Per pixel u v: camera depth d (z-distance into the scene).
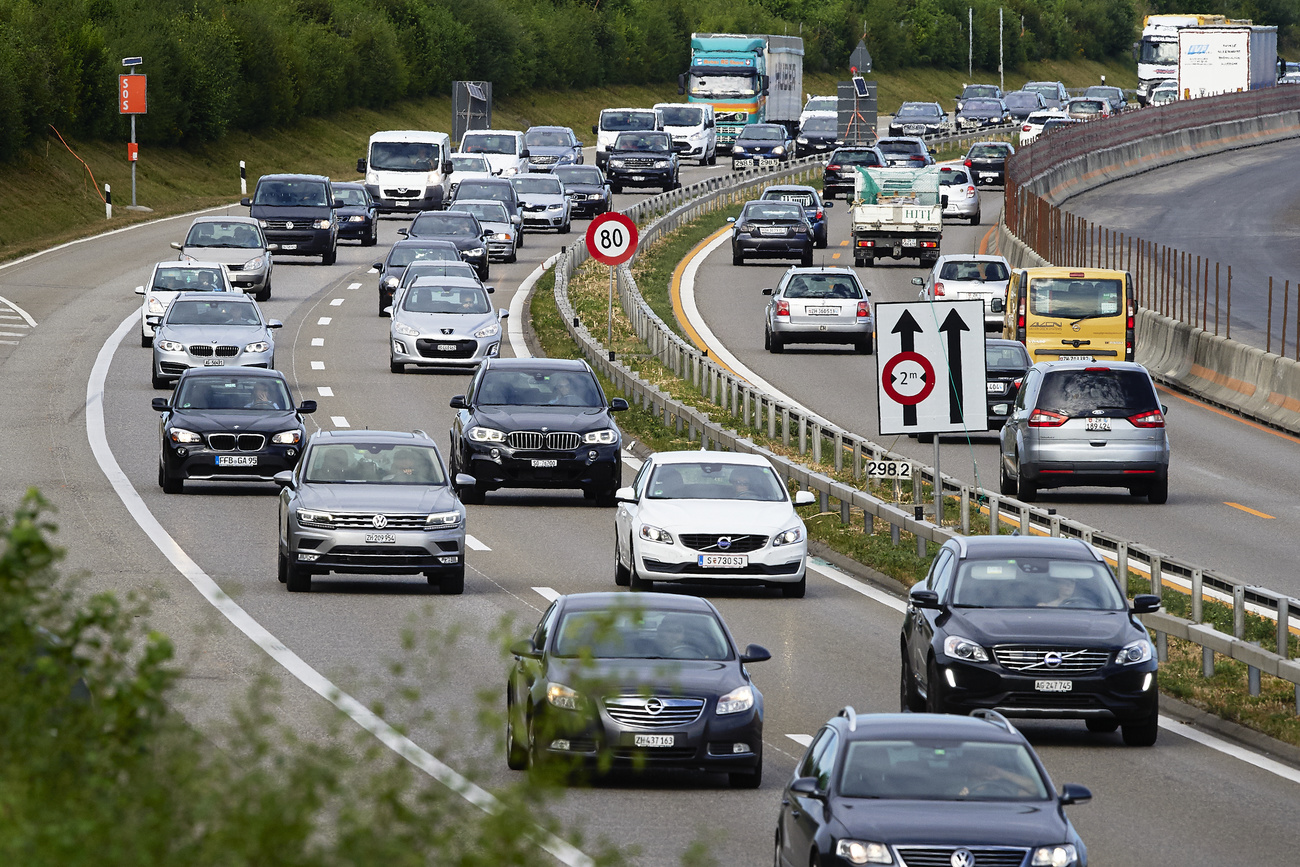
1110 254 188.62
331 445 73.94
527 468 90.06
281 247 189.12
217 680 52.88
